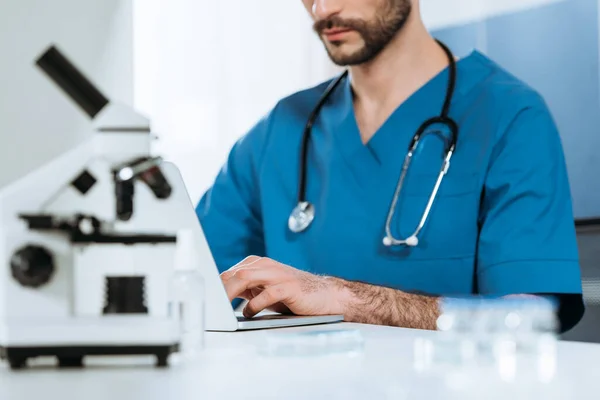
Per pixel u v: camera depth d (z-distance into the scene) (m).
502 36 2.20
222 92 2.52
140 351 0.52
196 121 2.50
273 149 1.64
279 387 0.46
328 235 1.52
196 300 0.63
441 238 1.45
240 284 1.03
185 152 2.48
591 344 0.65
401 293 1.26
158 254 0.54
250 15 2.54
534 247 1.35
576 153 2.03
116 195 0.54
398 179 1.49
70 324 0.51
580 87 2.02
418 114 1.51
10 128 1.14
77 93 0.53
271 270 1.07
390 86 1.54
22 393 0.43
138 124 0.54
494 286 1.36
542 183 1.40
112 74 1.25
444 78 1.54
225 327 0.83
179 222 0.78
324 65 2.60
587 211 1.99
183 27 2.48
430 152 1.48
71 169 0.54
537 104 1.48
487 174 1.44
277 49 2.57
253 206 1.70
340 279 1.21
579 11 2.03
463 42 2.29
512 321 0.66
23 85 1.15
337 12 1.50
